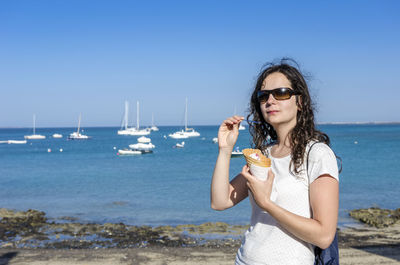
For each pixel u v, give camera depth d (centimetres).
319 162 160
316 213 152
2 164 4175
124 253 814
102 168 3625
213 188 204
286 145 190
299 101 187
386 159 3962
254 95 216
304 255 162
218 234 1028
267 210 153
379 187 2039
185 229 1094
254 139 229
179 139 10731
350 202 1596
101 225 1157
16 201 1777
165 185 2338
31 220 1280
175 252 820
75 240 969
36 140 11312
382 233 989
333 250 165
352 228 1073
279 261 162
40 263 743
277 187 170
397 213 1259
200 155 5309
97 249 862
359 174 2675
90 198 1852
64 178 2819
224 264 722
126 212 1466
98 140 10862
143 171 3284
